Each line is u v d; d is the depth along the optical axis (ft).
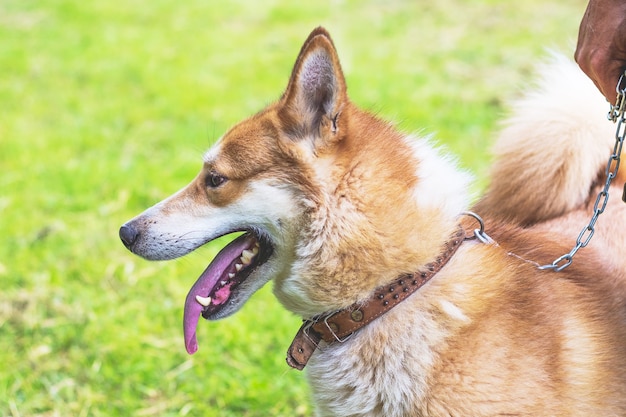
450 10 37.11
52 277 17.67
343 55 31.19
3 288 17.38
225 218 10.12
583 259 10.40
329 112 9.48
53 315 16.42
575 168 11.41
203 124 26.32
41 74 31.35
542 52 28.43
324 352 9.93
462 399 9.07
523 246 10.45
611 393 9.53
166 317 16.31
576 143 11.44
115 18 38.70
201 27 37.04
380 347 9.41
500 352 9.09
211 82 29.99
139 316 16.29
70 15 39.09
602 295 9.97
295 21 37.24
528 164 11.87
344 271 9.43
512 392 8.99
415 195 9.51
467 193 10.19
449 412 9.13
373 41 33.37
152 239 10.37
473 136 23.31
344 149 9.55
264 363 14.78
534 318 9.32
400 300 9.41
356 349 9.53
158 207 10.55
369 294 9.48
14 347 15.55
